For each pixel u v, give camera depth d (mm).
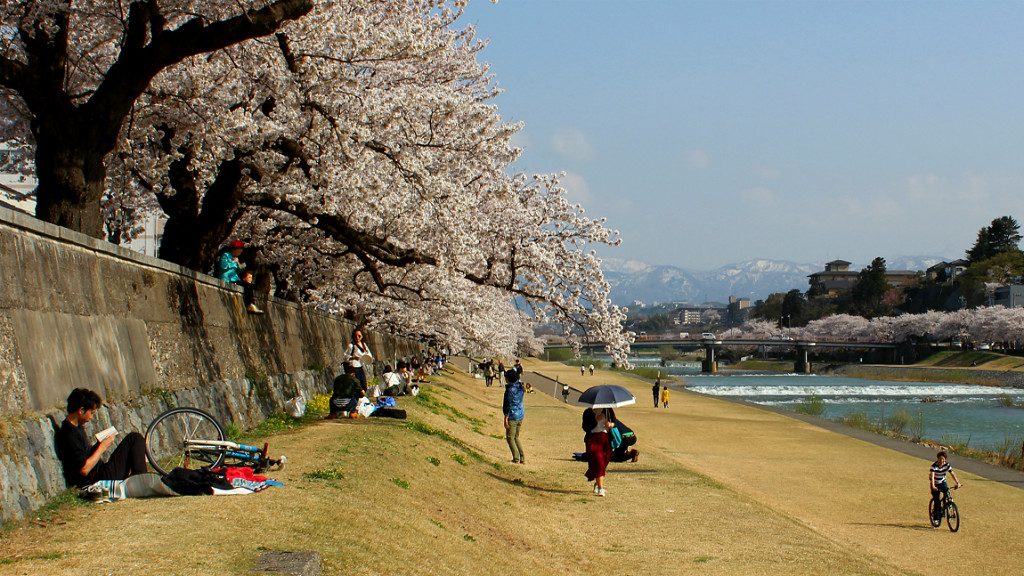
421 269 28203
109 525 7922
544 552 12648
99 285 11969
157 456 11383
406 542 9602
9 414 8586
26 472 8422
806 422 51812
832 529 19750
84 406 9469
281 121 18312
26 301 9531
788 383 126500
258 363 19500
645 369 138625
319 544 8227
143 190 23906
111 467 9742
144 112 18531
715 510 17422
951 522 20359
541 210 25062
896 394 100625
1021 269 166625
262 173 18938
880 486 26578
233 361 17734
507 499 15758
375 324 37219
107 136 14258
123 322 12594
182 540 7516
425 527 10828
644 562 13125
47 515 8258
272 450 13570
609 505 17203
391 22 19922
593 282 24766
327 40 17422
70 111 14008
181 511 8648
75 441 9367
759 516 17219
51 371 9773
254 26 14227
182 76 18172
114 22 17125
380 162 20516
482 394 57344
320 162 18531
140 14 14141
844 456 34438
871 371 153375
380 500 11180
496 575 10078
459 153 20812
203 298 16688
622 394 18344
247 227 24234
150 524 8016
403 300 31047
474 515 13242
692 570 12836
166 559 6902
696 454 32938
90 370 10953
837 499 24000
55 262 10562
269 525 8500
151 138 19641
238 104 19016
